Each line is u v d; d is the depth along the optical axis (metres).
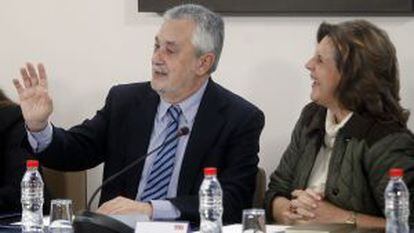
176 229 2.81
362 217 3.47
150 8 4.59
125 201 3.42
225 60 4.58
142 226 2.84
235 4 4.46
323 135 3.75
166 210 3.42
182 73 3.72
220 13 4.51
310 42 4.44
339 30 3.64
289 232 2.94
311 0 4.36
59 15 4.86
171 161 3.75
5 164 4.15
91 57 4.82
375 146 3.50
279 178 3.90
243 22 4.53
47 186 4.41
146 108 3.87
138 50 4.73
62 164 3.86
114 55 4.77
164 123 3.82
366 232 3.05
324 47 3.65
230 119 3.78
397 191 2.93
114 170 3.86
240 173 3.71
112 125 3.92
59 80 4.88
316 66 3.67
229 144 3.75
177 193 3.70
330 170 3.62
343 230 3.04
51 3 4.86
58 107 4.89
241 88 4.57
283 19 4.47
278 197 3.82
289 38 4.48
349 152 3.57
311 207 3.53
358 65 3.57
